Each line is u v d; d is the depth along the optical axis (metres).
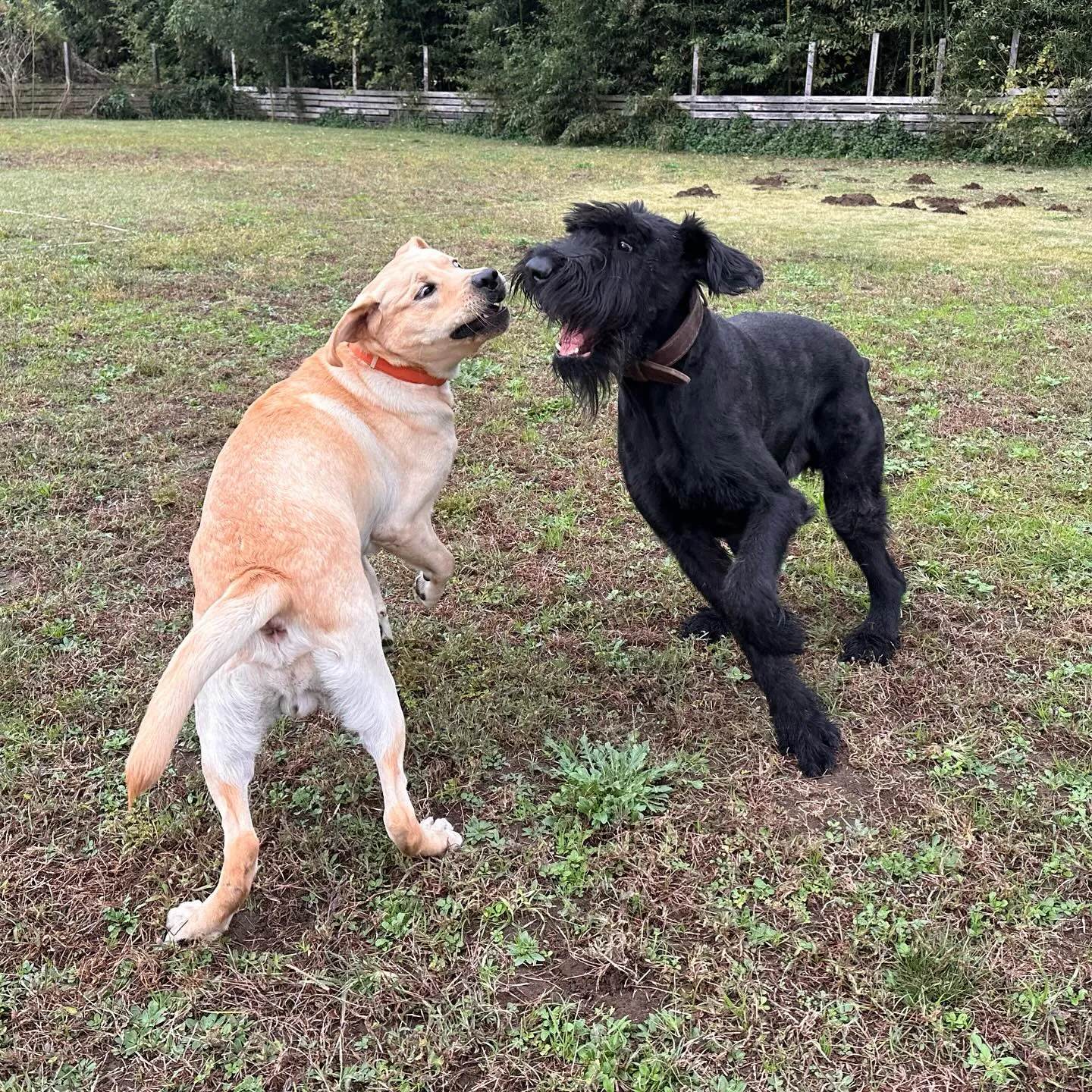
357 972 1.12
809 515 1.51
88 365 2.91
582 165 8.66
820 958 1.13
